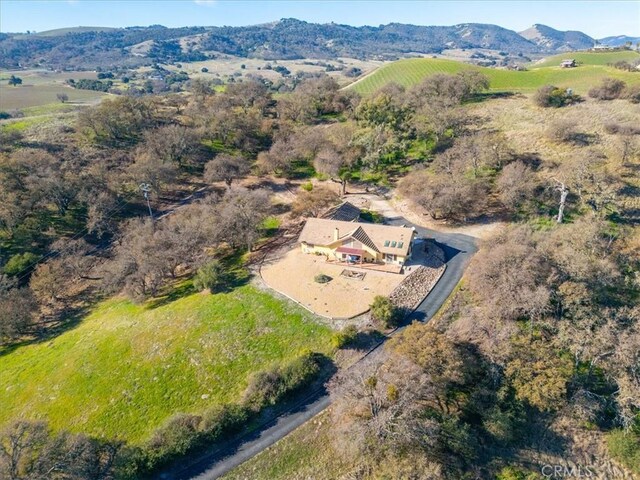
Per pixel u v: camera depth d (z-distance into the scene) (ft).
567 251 183.42
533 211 250.16
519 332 161.27
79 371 173.37
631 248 200.13
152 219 276.41
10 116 479.82
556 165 276.41
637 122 302.86
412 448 132.05
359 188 323.16
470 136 330.34
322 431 143.74
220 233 243.19
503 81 492.95
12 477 117.39
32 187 275.80
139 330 191.42
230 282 219.20
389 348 158.40
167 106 485.56
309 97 469.16
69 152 353.10
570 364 149.18
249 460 137.18
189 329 187.21
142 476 132.87
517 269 177.68
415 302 195.62
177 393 160.86
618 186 239.50
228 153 392.68
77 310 230.48
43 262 253.24
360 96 478.18
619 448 132.36
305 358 164.35
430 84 418.31
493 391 146.00
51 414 157.79
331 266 225.76
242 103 484.33
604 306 171.42
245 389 160.35
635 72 451.94
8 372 184.44
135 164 319.47
